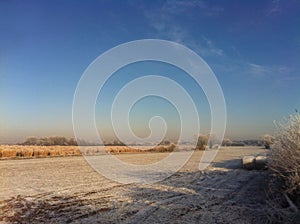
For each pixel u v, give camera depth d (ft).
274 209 22.03
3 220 21.56
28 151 84.53
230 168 54.90
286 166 24.61
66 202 27.25
